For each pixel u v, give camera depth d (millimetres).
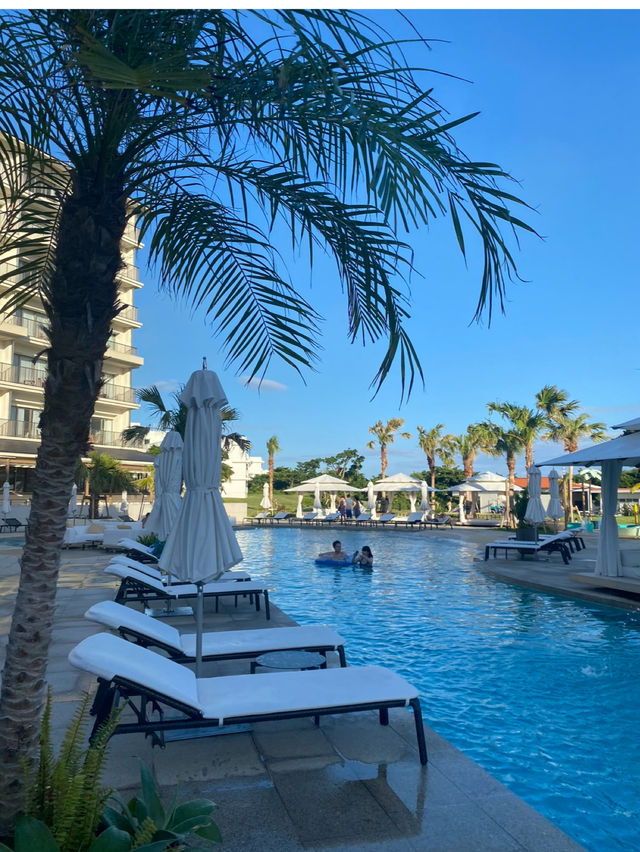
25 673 2537
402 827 3102
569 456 12039
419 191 2445
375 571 15438
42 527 2568
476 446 47188
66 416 2559
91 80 2225
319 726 4512
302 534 29141
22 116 2572
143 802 2512
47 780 2361
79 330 2508
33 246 3492
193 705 3561
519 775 4328
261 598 11125
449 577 14211
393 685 4055
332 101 2221
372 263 3047
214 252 3627
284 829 3082
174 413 20453
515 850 2900
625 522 34000
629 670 6816
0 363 31562
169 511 12297
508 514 33969
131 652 3795
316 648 5211
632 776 4312
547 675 6641
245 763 3879
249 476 67500
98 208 2535
